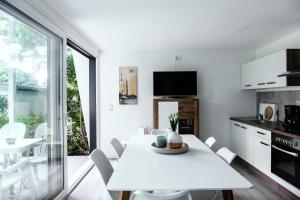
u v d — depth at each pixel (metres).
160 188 1.49
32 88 2.37
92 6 2.54
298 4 2.48
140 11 2.68
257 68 4.14
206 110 4.91
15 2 1.94
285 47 3.86
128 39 3.98
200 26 3.26
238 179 1.64
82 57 5.08
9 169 1.99
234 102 4.91
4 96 1.92
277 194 3.09
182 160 2.13
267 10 2.66
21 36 2.16
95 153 2.17
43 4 2.40
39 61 2.51
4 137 1.92
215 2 2.43
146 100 4.93
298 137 2.64
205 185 1.53
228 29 3.40
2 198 1.90
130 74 4.92
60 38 2.96
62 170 2.98
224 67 4.89
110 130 4.95
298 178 2.66
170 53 4.91
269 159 3.31
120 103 4.92
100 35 3.71
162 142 2.47
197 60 4.91
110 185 1.54
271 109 4.16
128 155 2.32
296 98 3.55
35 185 2.42
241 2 2.43
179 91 4.77
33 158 2.39
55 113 2.89
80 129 5.71
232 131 4.75
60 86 2.95
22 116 2.19
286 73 2.98
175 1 2.41
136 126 4.92
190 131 4.66
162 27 3.30
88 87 5.09
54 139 2.87
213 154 2.35
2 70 1.89
